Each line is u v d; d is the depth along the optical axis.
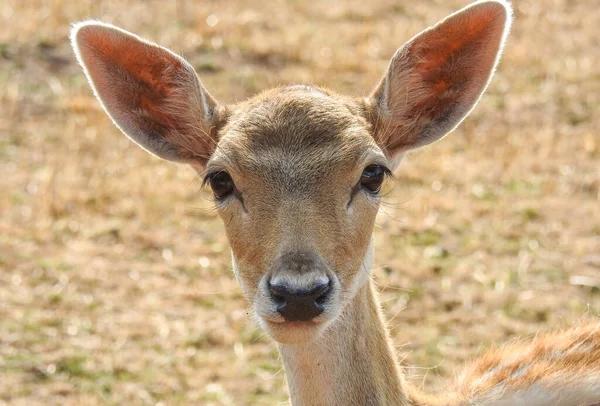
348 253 8.54
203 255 16.64
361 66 23.14
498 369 10.15
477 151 19.78
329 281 8.18
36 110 21.16
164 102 9.74
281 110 8.88
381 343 9.24
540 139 20.16
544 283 15.74
